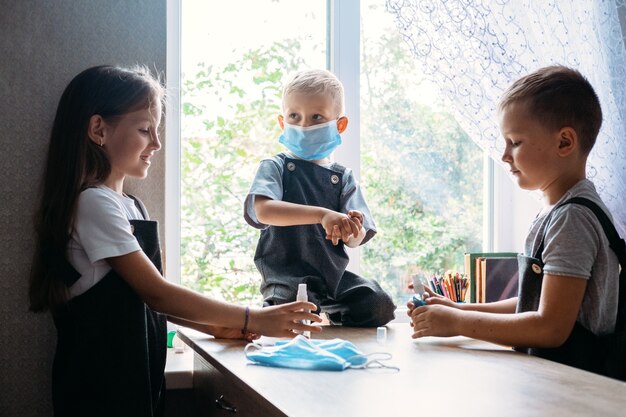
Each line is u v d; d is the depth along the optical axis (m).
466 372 0.97
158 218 1.53
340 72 1.79
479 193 1.96
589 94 1.28
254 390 0.86
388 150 1.87
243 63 1.74
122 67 1.45
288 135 1.53
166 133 1.62
